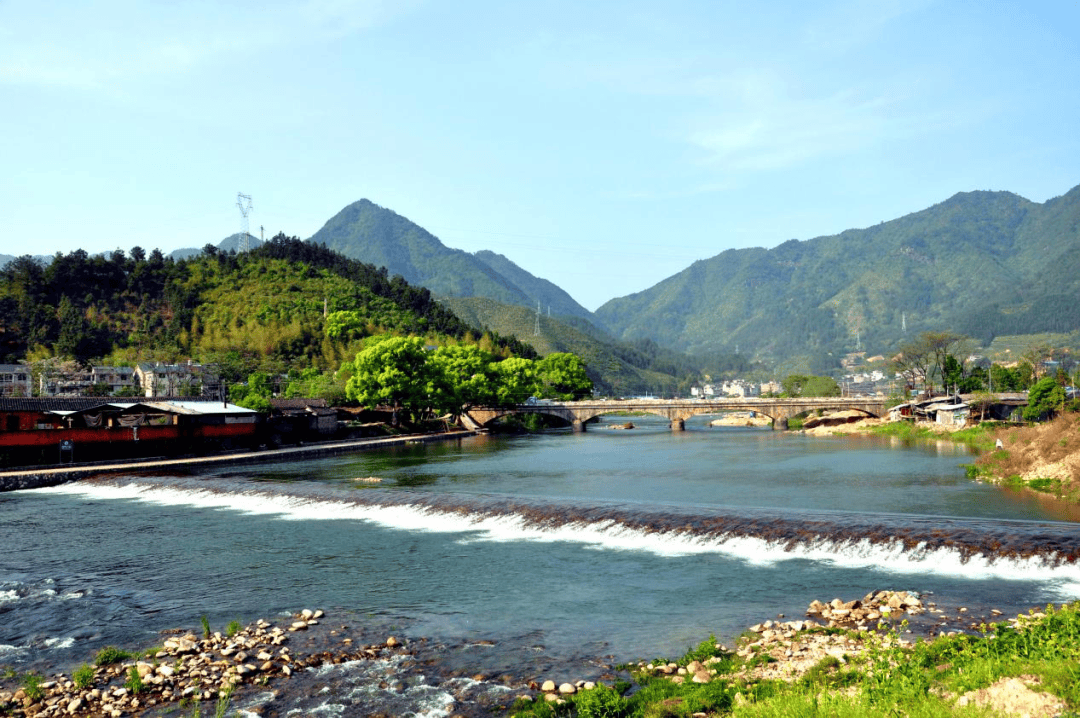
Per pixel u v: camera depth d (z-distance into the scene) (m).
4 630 35.44
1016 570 40.78
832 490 74.75
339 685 27.94
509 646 31.88
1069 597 35.78
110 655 31.25
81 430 97.12
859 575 41.22
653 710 23.66
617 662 29.69
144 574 45.47
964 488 74.44
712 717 22.92
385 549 51.06
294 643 32.66
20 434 91.12
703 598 38.12
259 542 54.03
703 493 74.62
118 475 87.81
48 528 60.31
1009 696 20.58
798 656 28.06
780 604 36.62
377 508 65.44
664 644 31.61
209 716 25.47
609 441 165.75
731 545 48.97
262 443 126.56
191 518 64.44
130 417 103.56
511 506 60.66
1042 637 25.23
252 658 30.88
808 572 42.31
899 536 45.75
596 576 42.91
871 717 19.86
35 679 28.83
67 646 33.28
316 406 165.50
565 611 36.62
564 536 53.78
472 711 25.59
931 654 25.44
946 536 44.97
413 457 121.12
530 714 24.53
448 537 54.56
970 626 31.34
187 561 48.59
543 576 43.19
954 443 136.38
